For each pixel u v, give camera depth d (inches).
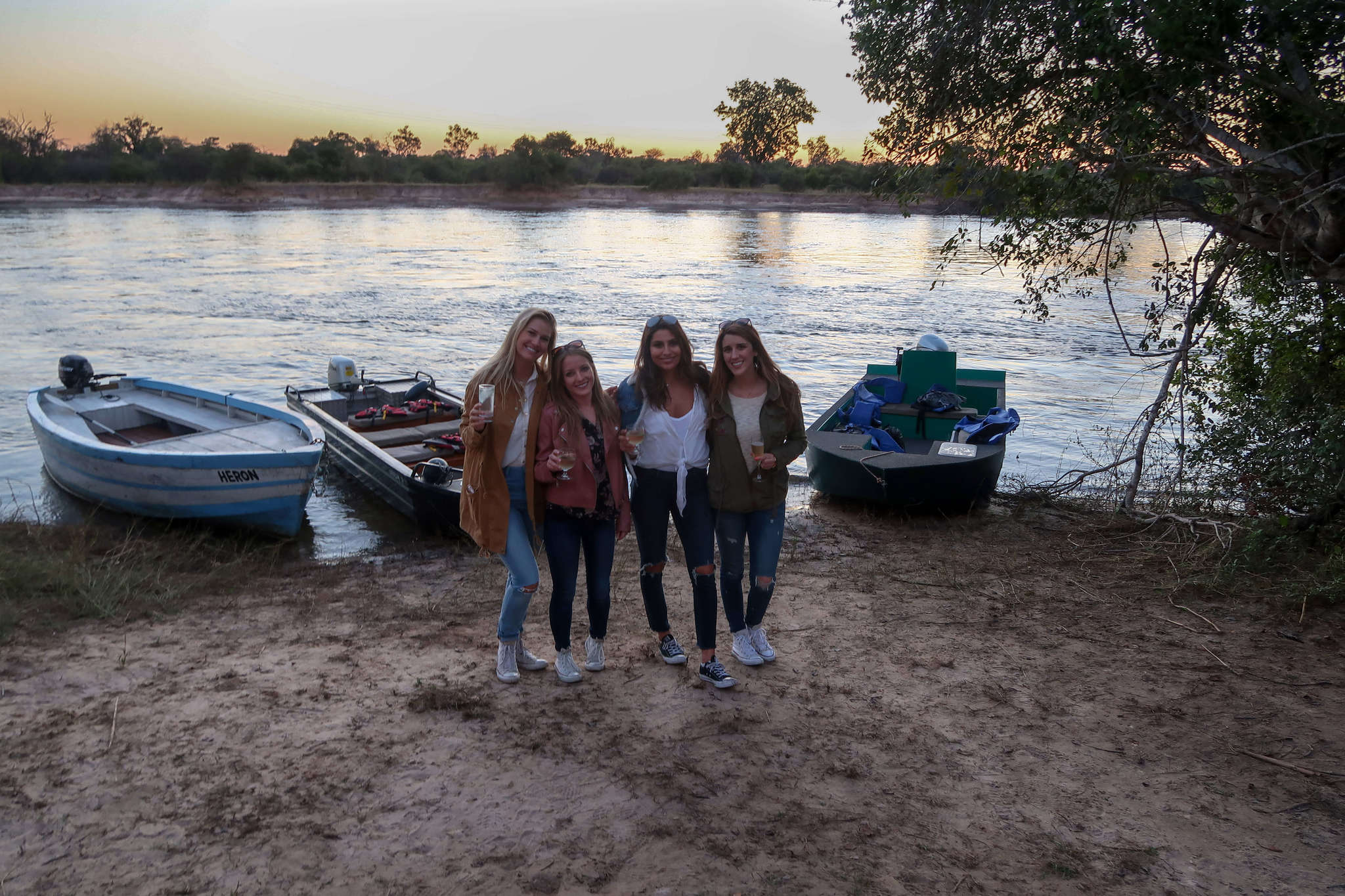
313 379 612.1
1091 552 273.9
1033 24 250.5
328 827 133.0
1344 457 244.4
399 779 146.3
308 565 293.7
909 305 946.7
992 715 171.8
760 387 171.8
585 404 167.0
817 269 1293.1
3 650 194.5
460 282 1119.0
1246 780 149.5
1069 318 858.8
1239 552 252.7
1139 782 149.0
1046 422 498.6
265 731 160.7
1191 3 216.1
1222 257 286.0
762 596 184.4
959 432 350.0
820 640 207.2
